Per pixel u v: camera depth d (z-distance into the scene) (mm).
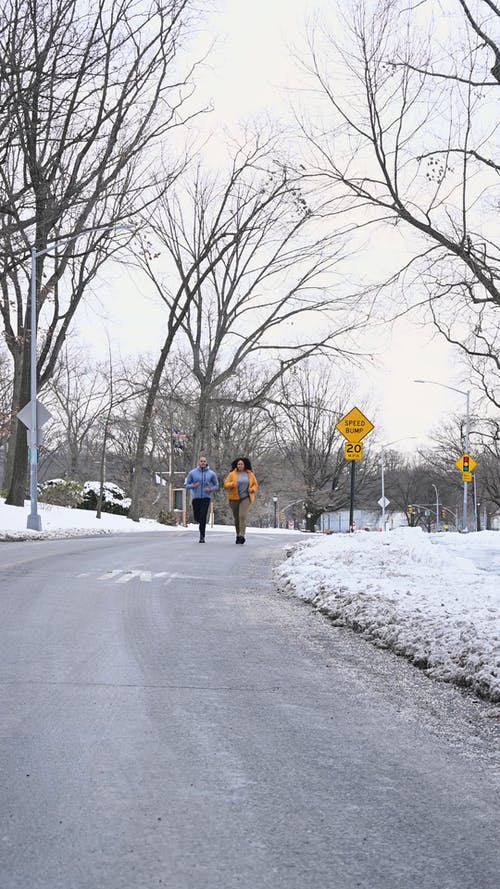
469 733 6523
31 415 32781
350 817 4633
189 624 11062
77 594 13367
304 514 93562
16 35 25281
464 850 4242
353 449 30031
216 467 82625
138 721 6438
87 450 85625
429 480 120938
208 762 5508
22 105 25078
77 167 30156
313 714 6883
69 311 40875
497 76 19875
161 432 79562
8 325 44062
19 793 4840
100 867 3889
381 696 7625
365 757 5781
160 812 4602
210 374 54062
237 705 7062
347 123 22578
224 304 52906
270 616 12039
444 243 20250
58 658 8688
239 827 4422
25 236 30375
